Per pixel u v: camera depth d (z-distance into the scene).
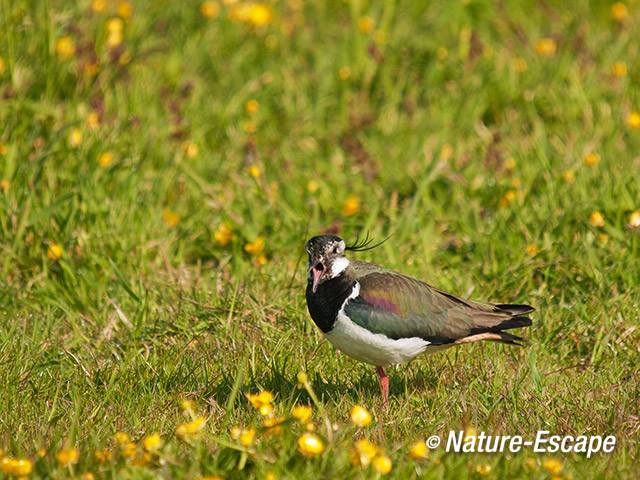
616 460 7.50
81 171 12.92
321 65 17.14
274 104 16.42
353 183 14.18
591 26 19.64
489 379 9.27
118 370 9.38
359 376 9.73
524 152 14.42
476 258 12.05
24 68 14.60
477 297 11.08
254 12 16.92
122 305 11.05
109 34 15.48
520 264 11.40
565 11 20.31
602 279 10.91
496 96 16.41
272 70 16.97
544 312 10.58
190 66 16.56
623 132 15.17
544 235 11.93
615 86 16.48
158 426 8.20
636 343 9.94
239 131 15.33
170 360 9.67
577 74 16.64
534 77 16.80
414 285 9.01
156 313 10.93
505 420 8.28
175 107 14.85
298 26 18.61
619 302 10.54
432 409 8.68
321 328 9.07
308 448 6.87
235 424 8.30
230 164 14.28
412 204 12.88
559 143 14.85
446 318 8.95
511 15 19.38
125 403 8.77
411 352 8.96
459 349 10.08
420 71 17.48
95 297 11.30
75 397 8.52
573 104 15.91
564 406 8.67
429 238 12.46
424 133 15.39
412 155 14.63
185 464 7.08
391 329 8.77
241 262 11.95
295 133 15.65
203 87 16.16
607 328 10.09
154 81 15.91
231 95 16.11
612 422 8.15
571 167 13.62
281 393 9.08
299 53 17.73
